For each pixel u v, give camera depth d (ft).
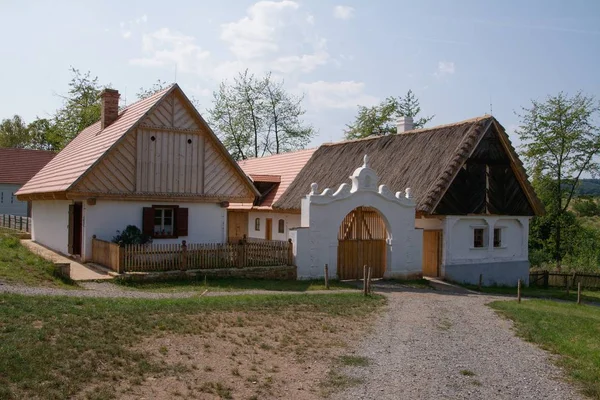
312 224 75.51
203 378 29.58
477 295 73.77
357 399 28.09
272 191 112.47
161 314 42.42
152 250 65.62
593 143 140.97
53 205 90.12
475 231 92.22
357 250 80.07
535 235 150.30
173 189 78.64
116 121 87.71
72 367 28.96
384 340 40.73
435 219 88.48
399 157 95.76
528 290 90.33
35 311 38.78
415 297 65.16
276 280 71.67
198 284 63.52
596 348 41.14
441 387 30.66
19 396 24.80
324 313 49.03
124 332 36.29
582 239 143.84
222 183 83.10
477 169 89.56
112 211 74.49
